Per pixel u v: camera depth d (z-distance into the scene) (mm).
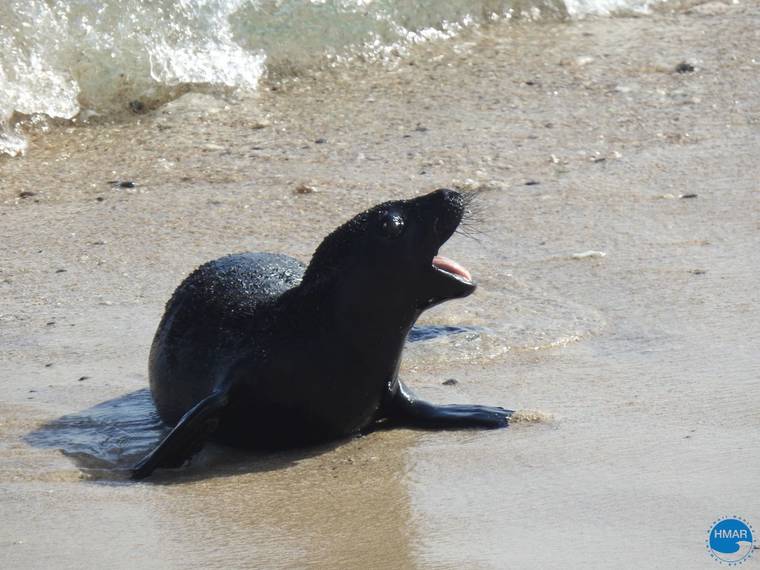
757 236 35469
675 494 20031
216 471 22828
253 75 51500
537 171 41719
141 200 40250
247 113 48562
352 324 23547
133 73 49188
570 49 55406
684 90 49719
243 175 42188
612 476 20969
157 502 21000
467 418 24281
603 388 25641
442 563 17922
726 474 20781
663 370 26500
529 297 31516
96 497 21266
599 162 42469
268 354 23672
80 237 37188
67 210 39625
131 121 47969
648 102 48531
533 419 24062
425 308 23812
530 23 58969
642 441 22547
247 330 24266
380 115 48094
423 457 22625
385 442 23688
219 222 38000
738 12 60938
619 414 24062
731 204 38156
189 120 47719
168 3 50938
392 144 44781
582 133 45406
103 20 49438
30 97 47000
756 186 39688
